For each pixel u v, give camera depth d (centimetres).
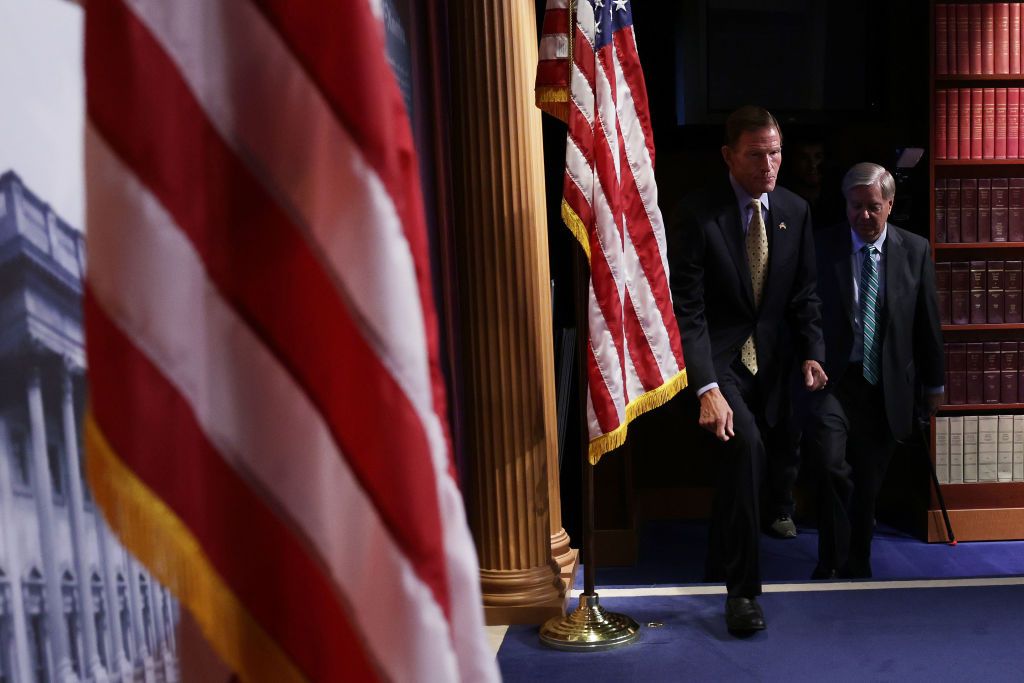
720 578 405
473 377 368
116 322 102
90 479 102
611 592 395
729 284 363
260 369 109
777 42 564
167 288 103
